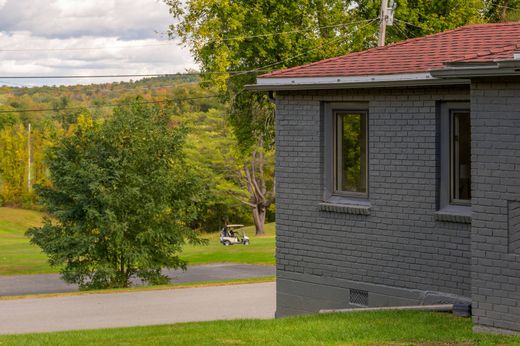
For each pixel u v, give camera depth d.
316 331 11.42
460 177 12.66
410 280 13.12
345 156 14.15
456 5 37.06
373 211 13.56
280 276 15.05
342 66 14.30
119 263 29.92
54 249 28.33
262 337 11.38
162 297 21.12
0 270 37.53
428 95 12.73
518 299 10.09
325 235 14.29
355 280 13.89
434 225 12.77
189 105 86.44
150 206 27.95
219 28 34.78
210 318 17.27
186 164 30.89
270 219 75.88
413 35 37.62
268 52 35.84
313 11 35.56
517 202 10.12
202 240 30.44
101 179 27.91
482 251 10.40
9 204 86.25
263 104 37.38
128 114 29.80
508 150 10.12
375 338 10.60
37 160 84.94
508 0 41.97
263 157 64.19
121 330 13.64
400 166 13.16
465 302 12.34
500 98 10.17
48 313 18.66
